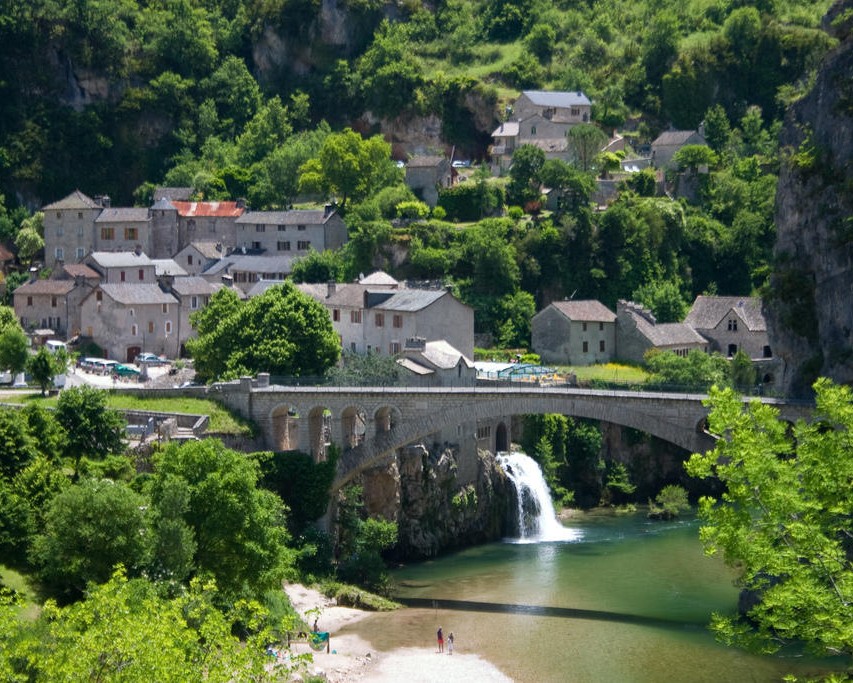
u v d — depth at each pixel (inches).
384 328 6870.1
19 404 5457.7
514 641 4237.2
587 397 4810.5
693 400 4618.6
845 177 4982.8
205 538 3949.3
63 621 2967.5
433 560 5428.2
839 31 5413.4
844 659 3988.7
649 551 5482.3
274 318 5797.2
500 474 5984.3
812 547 2346.2
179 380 6437.0
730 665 3971.5
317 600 4662.9
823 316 4921.3
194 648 2770.7
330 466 5147.6
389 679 3897.6
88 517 3705.7
